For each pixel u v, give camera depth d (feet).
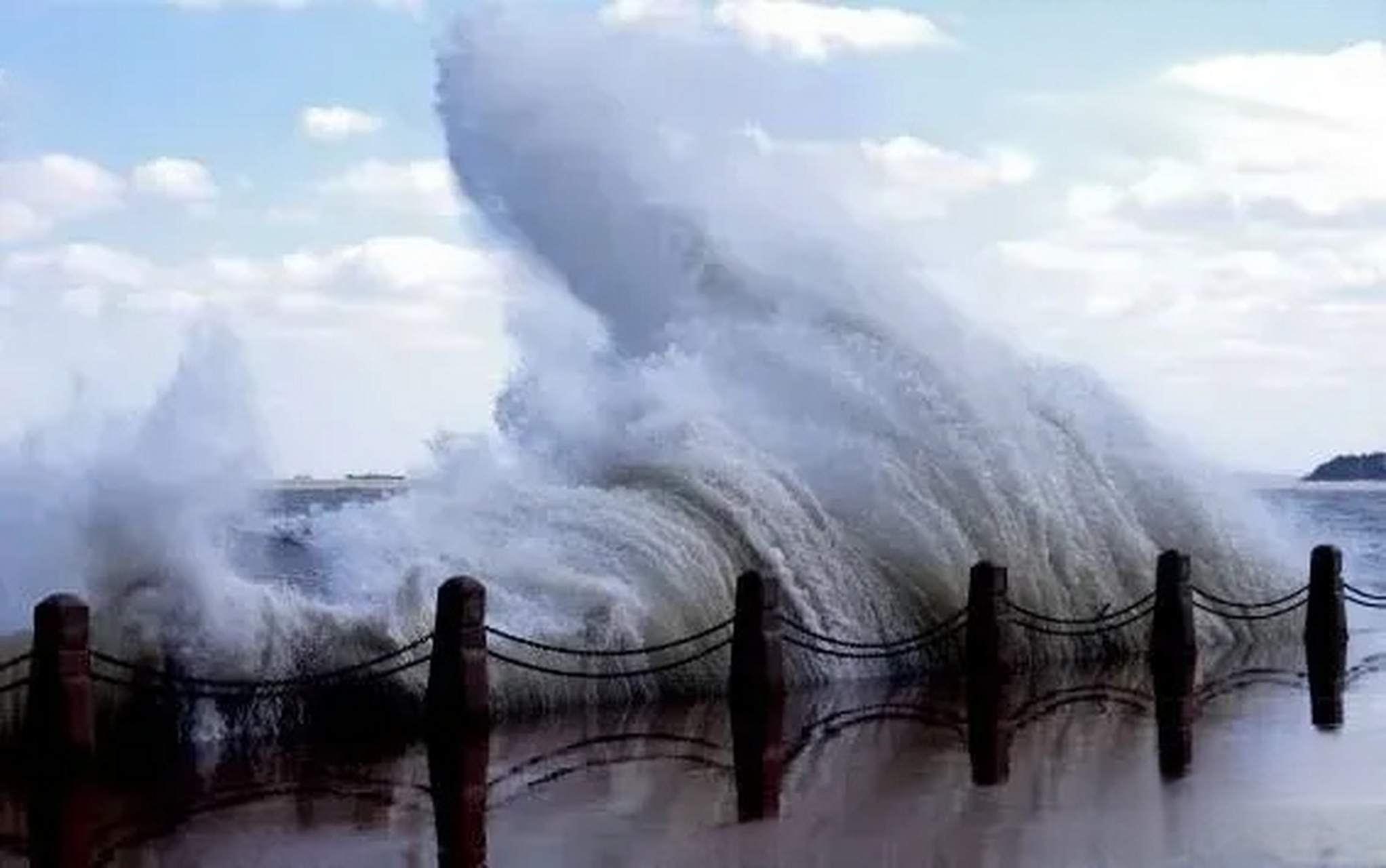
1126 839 51.83
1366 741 70.38
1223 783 60.80
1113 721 76.59
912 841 51.88
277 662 72.59
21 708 67.36
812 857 49.90
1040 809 56.39
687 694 82.89
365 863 49.80
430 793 59.77
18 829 54.44
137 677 70.49
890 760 66.28
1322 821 54.29
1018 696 84.79
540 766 64.75
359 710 73.31
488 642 76.74
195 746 69.10
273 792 59.98
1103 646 103.86
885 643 91.66
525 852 50.88
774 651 79.56
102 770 63.93
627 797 58.95
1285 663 99.50
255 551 87.81
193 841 52.65
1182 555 99.60
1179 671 95.09
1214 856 49.57
